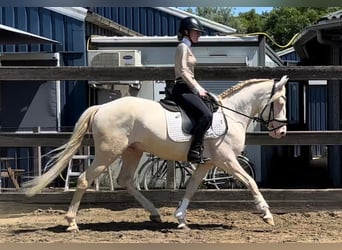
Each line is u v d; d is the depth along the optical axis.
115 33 14.77
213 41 11.36
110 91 11.63
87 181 6.57
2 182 10.89
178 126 6.55
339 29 10.73
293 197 7.88
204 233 6.58
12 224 7.26
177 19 15.29
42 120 11.63
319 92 20.56
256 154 11.66
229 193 7.90
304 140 7.74
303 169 15.93
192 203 7.93
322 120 20.58
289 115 17.39
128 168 7.25
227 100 6.92
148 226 7.05
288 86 17.06
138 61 11.13
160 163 9.66
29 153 11.45
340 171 11.48
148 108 6.60
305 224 7.18
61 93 11.76
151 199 7.96
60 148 6.67
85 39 12.03
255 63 11.41
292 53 21.08
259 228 6.94
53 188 10.17
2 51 12.20
